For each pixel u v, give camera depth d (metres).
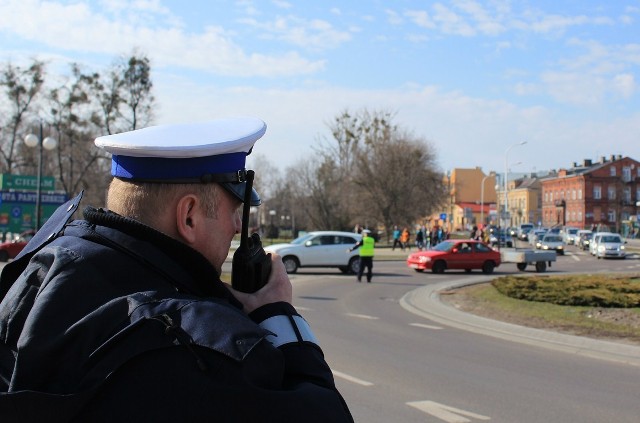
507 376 8.05
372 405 6.52
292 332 1.45
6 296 1.41
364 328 12.31
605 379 7.95
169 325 1.22
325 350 9.78
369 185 59.94
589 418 6.18
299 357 1.40
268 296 1.53
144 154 1.38
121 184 1.45
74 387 1.20
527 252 29.17
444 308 15.46
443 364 8.78
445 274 27.34
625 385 7.63
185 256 1.39
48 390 1.21
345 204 62.09
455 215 115.00
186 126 1.53
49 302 1.26
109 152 1.45
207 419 1.18
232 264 1.55
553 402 6.76
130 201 1.43
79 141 43.12
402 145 60.91
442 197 62.66
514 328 12.35
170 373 1.19
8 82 43.09
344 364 8.68
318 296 18.27
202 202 1.44
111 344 1.21
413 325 12.86
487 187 128.50
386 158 60.16
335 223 64.88
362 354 9.48
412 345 10.39
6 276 1.56
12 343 1.32
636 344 10.57
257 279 1.54
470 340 11.02
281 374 1.30
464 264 27.77
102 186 42.62
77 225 1.44
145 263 1.35
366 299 17.64
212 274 1.40
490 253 28.23
